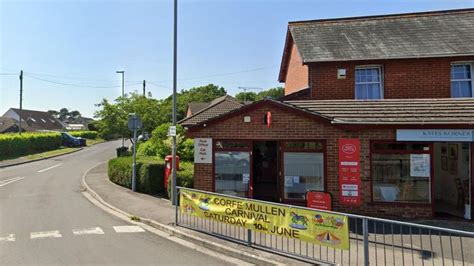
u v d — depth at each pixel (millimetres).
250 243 7629
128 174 15977
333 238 6379
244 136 11727
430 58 12695
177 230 9000
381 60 12977
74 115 146125
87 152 39781
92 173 21734
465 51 12406
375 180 10891
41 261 6848
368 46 13602
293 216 6973
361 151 10820
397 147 10805
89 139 60594
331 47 13773
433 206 10516
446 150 12430
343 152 10891
